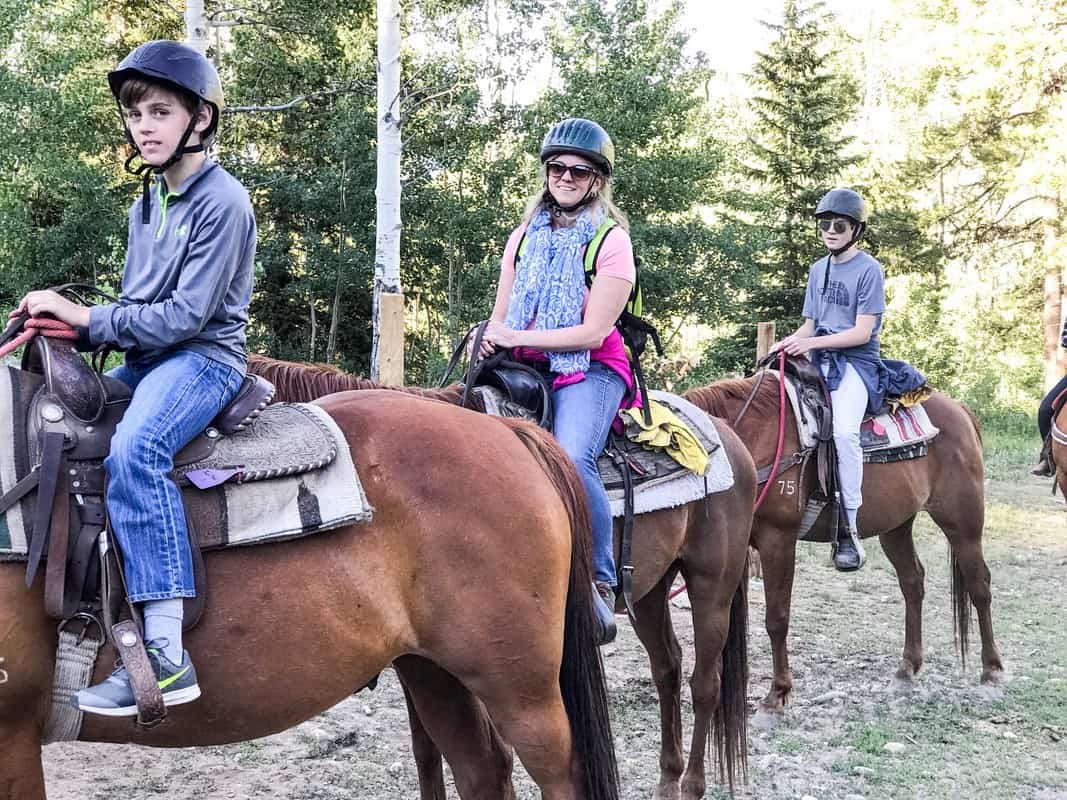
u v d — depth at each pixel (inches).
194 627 84.0
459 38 690.2
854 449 188.4
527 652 95.7
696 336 882.1
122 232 542.6
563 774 99.0
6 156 504.7
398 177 377.7
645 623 151.0
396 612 92.2
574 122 128.5
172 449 84.6
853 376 195.3
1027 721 182.4
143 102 86.7
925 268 766.5
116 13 686.5
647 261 661.9
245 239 89.4
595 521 123.3
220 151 626.8
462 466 95.3
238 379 91.2
